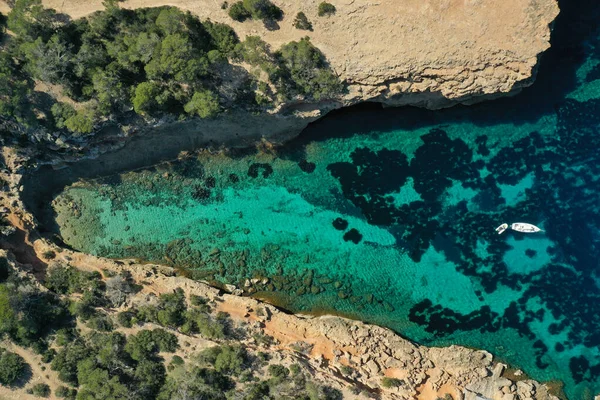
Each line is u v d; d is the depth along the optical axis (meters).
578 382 57.53
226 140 58.56
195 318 55.84
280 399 53.56
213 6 52.50
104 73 51.44
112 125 54.62
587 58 57.25
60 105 53.00
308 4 51.66
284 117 55.78
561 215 58.41
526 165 58.53
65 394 53.81
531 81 54.41
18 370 54.03
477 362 57.16
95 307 56.25
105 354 53.91
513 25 50.28
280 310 58.41
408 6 50.91
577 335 58.09
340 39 52.28
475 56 51.62
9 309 52.97
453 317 58.75
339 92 54.19
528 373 57.91
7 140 55.16
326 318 57.94
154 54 50.66
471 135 58.56
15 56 52.50
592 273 58.16
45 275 57.16
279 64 52.62
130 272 58.16
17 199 57.50
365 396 54.41
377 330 57.72
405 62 52.22
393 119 58.62
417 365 56.78
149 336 55.03
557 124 58.03
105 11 51.91
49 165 58.44
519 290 58.75
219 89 53.16
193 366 54.47
